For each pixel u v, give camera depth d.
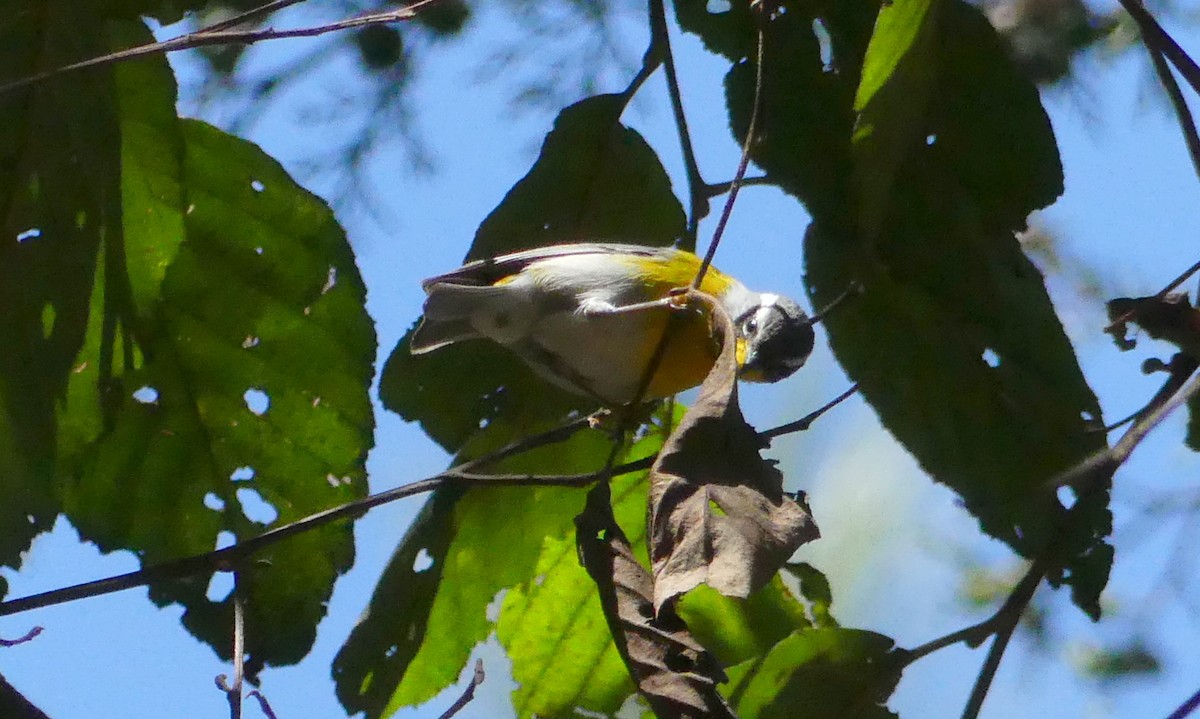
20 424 7.46
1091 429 7.95
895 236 8.06
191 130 7.85
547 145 8.28
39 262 7.33
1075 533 7.59
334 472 8.37
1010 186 7.91
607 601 6.25
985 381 8.09
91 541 8.15
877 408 8.22
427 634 8.97
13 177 7.21
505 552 8.87
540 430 8.91
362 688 8.00
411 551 8.30
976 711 7.12
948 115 7.75
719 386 6.10
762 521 5.73
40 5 7.08
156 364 8.08
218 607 8.17
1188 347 7.47
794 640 7.74
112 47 7.62
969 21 7.46
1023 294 8.05
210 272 8.05
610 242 8.67
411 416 8.79
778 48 8.02
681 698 5.92
